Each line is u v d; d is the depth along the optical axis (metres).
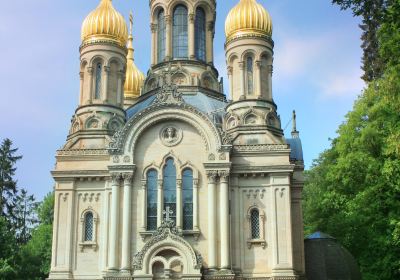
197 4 75.31
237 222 57.16
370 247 56.03
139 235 56.25
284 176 57.88
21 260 79.38
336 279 56.59
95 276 56.66
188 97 68.62
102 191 58.84
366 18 38.22
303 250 59.06
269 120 62.50
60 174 58.84
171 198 57.50
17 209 89.38
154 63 75.56
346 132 60.47
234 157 58.66
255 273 55.84
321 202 64.12
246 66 64.12
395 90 42.78
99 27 65.12
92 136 61.78
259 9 65.44
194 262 53.06
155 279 53.25
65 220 58.09
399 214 52.47
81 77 65.19
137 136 58.25
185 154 58.19
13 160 86.44
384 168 51.50
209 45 75.56
